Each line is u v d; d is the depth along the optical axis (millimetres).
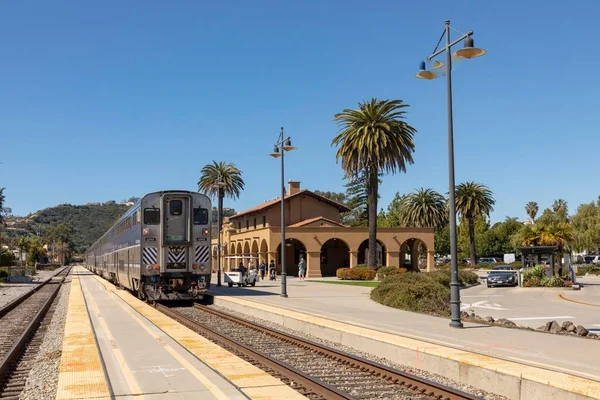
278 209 65812
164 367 9852
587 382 7969
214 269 80062
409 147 49000
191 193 25234
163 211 24797
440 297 21125
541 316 21250
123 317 18328
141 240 24594
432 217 83250
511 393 8641
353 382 9594
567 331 14930
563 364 9461
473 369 9523
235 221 82312
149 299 25172
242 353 12109
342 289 33938
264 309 20031
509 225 113312
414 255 66875
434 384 8727
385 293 22953
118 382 8727
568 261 45062
